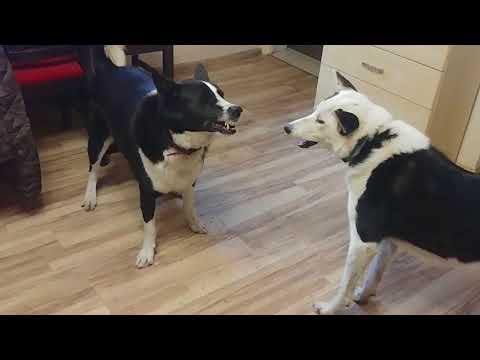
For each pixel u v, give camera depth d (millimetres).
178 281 1938
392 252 1808
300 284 1959
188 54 3666
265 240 2170
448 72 2369
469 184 1504
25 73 2428
